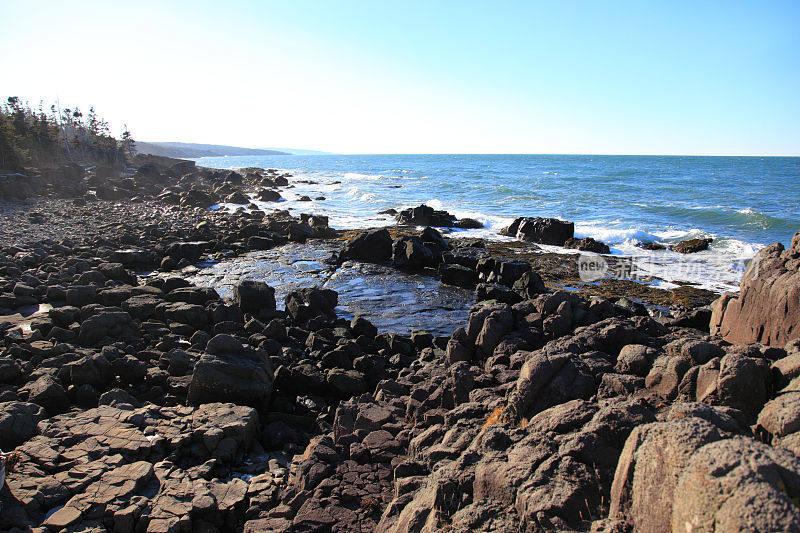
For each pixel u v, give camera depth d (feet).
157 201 186.50
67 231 106.83
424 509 17.94
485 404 27.30
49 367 37.09
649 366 25.02
